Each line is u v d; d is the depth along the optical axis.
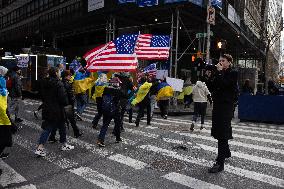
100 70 12.03
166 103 14.48
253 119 14.52
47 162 6.49
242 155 7.34
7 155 6.75
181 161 6.71
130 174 5.77
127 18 22.92
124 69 11.80
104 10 21.44
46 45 40.66
